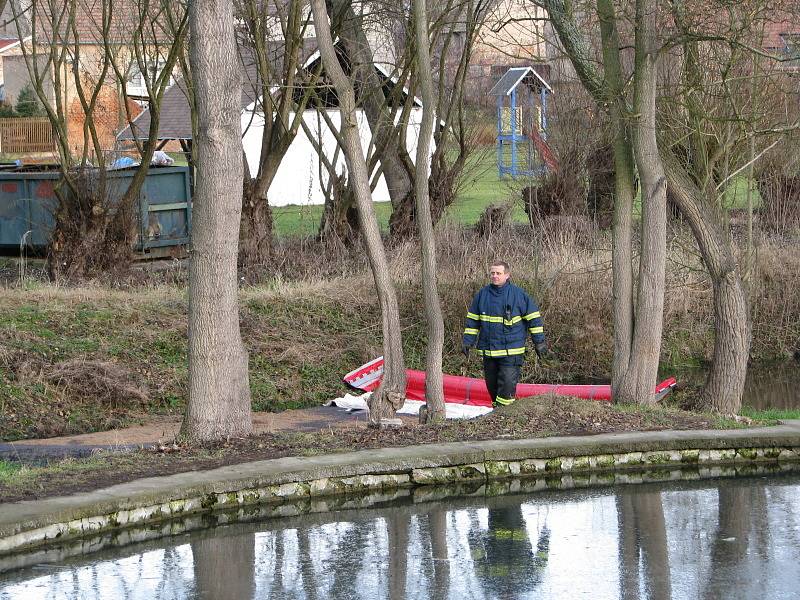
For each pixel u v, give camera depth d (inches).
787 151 778.8
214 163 426.9
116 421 557.3
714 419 475.2
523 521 364.5
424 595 293.1
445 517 370.3
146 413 577.0
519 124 1082.1
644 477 422.6
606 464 429.7
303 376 653.9
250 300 711.1
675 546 334.6
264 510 376.8
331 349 684.1
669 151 537.6
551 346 733.9
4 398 546.6
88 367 580.4
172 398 595.2
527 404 477.1
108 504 346.3
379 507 384.2
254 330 677.9
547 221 805.9
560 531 351.9
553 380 714.2
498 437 441.7
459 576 308.8
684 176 540.4
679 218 807.1
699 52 560.7
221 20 422.3
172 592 295.1
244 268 776.3
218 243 431.5
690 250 717.3
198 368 436.8
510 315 502.6
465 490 406.9
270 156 784.3
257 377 637.9
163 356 625.6
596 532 350.0
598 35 644.7
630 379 517.0
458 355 714.2
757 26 542.0
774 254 797.2
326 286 739.4
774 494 395.9
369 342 699.4
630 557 324.8
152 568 315.6
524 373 717.9
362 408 600.1
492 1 888.9
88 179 753.6
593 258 760.3
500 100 1215.6
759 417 507.8
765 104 609.3
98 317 644.1
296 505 382.9
